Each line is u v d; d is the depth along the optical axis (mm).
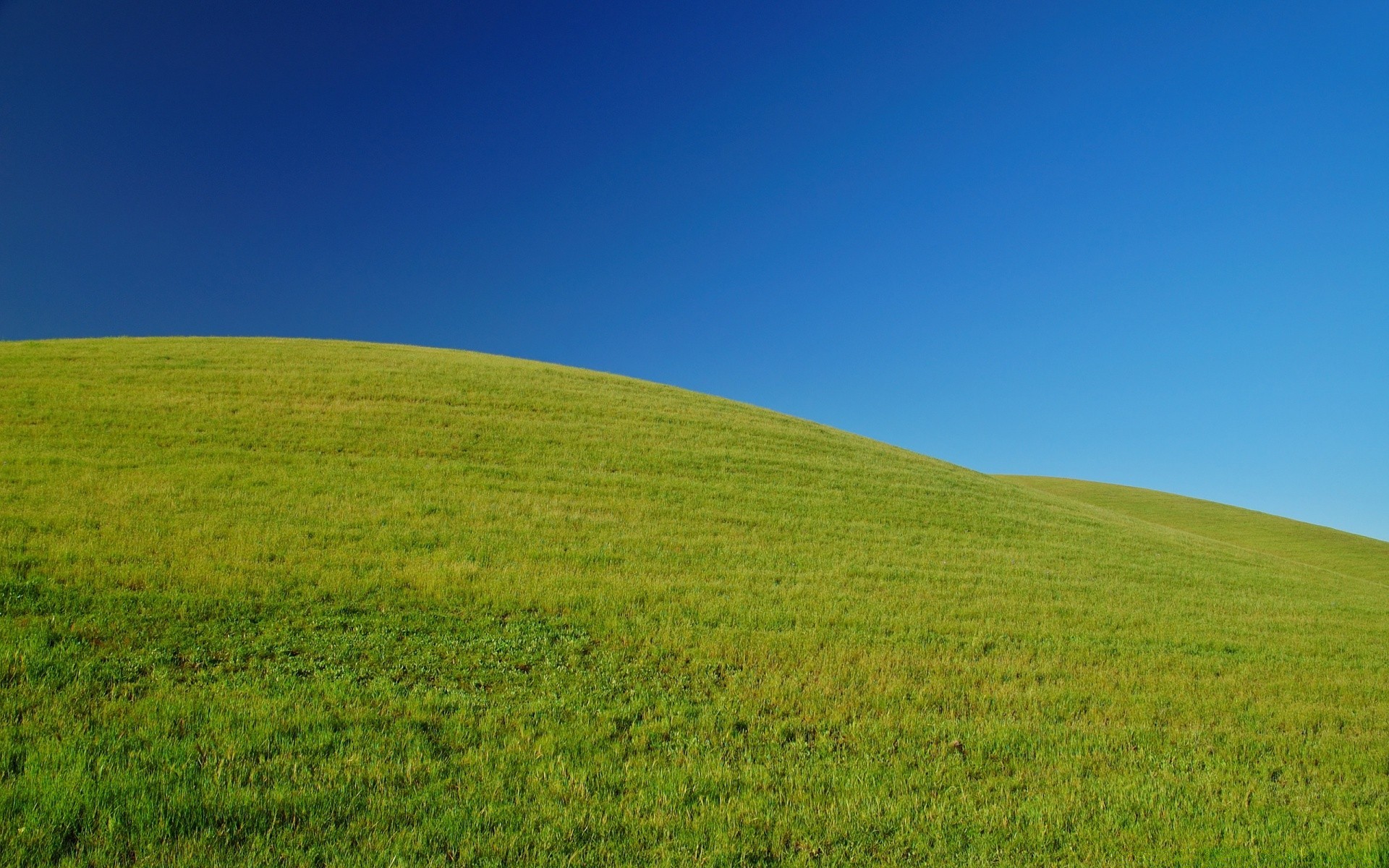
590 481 23984
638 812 6965
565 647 11352
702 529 20438
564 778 7457
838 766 8312
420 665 10141
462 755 7762
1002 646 13688
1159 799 8117
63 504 15828
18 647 9219
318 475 20766
